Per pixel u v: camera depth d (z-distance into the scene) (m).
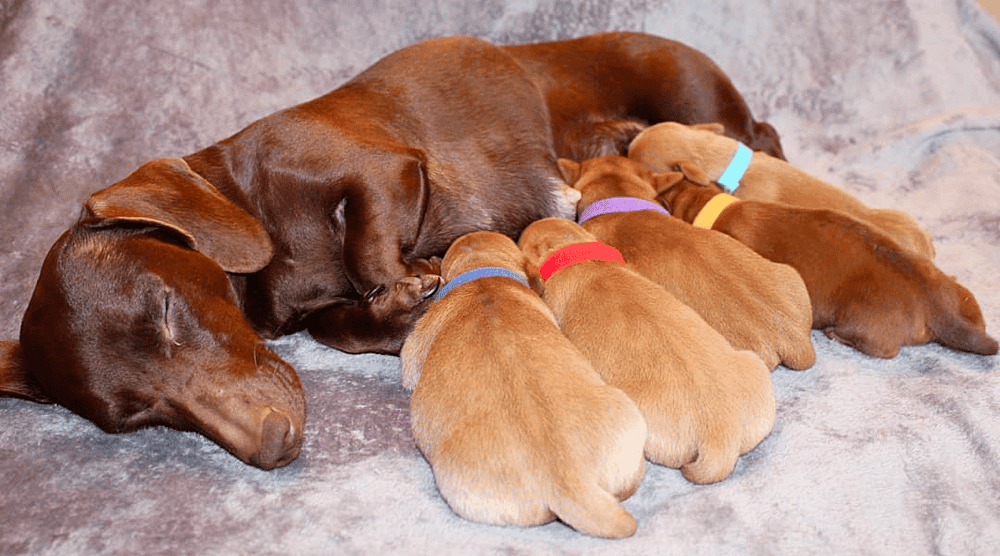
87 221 0.65
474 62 0.85
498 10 1.02
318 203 0.75
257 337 0.69
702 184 0.84
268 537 0.63
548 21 1.03
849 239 0.75
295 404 0.67
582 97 0.92
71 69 0.95
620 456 0.61
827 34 1.04
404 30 1.02
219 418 0.65
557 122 0.90
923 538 0.62
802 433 0.68
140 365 0.65
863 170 0.98
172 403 0.65
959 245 0.86
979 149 0.97
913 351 0.75
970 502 0.63
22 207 0.92
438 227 0.82
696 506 0.63
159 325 0.65
